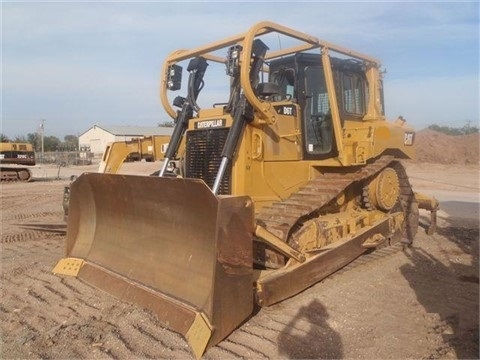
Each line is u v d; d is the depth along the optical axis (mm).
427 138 28641
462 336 4004
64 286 5281
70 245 5918
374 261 6477
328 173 6227
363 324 4301
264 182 5344
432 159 26234
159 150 7512
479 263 6203
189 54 5777
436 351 3734
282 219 4895
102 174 5074
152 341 3916
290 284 4660
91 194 5605
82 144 70812
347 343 3906
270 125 5297
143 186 4605
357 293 5160
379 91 7020
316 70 6066
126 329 4133
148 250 4895
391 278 5730
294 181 5730
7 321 4402
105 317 4414
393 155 7223
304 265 4844
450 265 6344
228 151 4836
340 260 5441
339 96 6297
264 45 5125
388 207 6645
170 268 4551
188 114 6066
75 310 4605
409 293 5172
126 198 5012
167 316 4211
